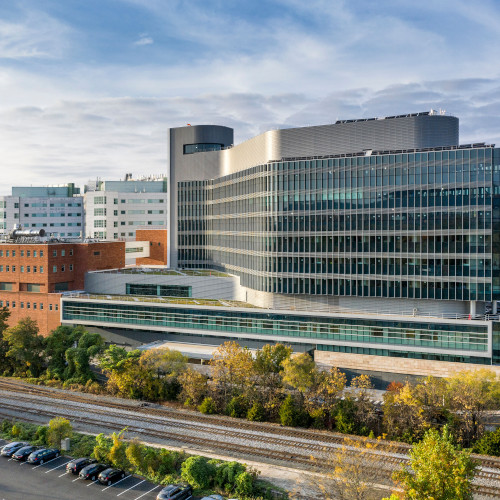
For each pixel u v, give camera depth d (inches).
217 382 2888.8
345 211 3408.0
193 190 4945.9
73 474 2047.2
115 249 4859.7
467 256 3157.0
